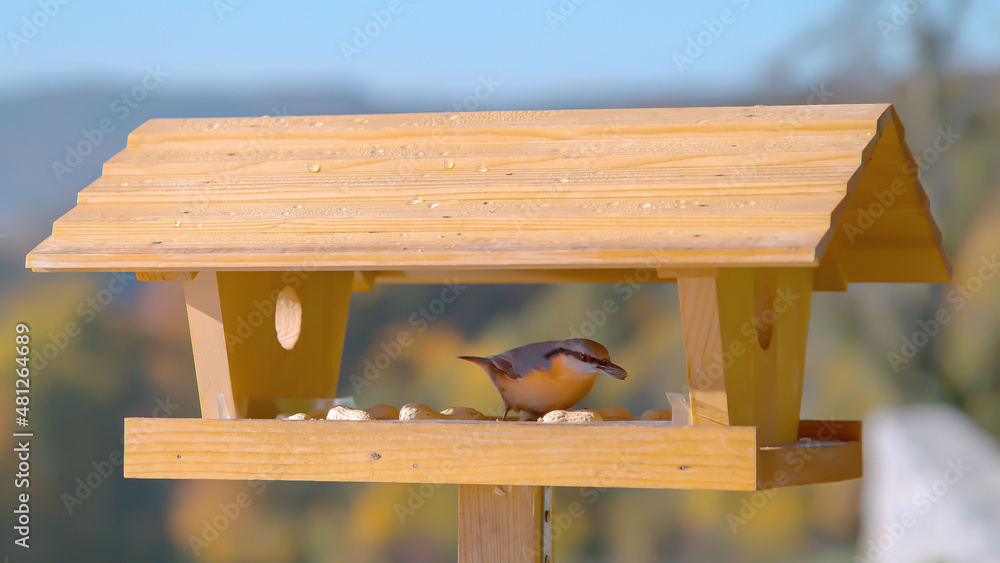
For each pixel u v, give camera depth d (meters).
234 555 10.11
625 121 4.47
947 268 5.57
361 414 4.79
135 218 4.38
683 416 3.99
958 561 8.30
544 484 3.86
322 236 4.04
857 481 9.59
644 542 10.04
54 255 4.14
